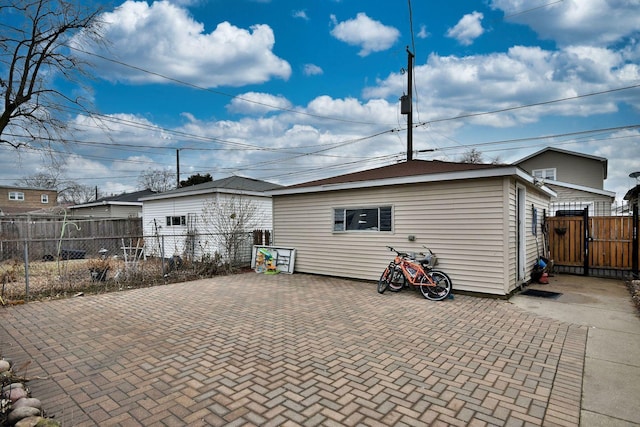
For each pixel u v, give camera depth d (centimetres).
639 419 262
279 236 1066
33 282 870
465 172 683
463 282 707
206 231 1347
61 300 684
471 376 335
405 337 450
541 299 664
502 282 661
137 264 1045
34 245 1445
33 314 577
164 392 306
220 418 264
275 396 297
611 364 363
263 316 555
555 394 300
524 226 778
